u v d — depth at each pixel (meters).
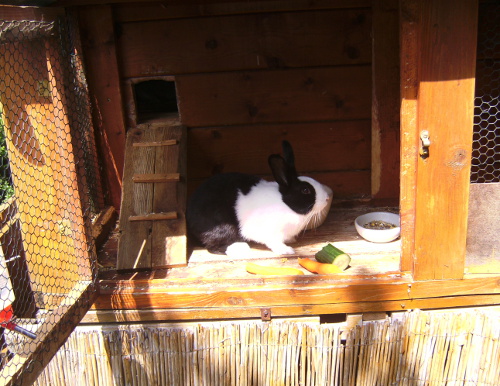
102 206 1.61
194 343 1.21
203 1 1.48
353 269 1.26
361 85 1.56
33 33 0.97
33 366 0.93
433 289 1.19
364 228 1.41
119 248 1.33
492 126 1.51
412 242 1.19
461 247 1.16
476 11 1.01
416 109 1.09
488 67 1.49
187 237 1.43
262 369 1.23
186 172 1.50
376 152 1.59
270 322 1.23
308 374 1.23
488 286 1.19
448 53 1.04
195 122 1.60
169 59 1.53
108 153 1.58
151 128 1.59
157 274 1.29
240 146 1.62
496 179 1.54
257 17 1.50
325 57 1.53
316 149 1.62
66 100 1.08
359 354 1.22
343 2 1.48
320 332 1.20
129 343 1.21
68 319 1.06
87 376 1.24
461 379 1.25
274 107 1.58
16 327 1.00
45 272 1.18
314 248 1.39
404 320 1.20
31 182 1.13
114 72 1.51
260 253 1.38
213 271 1.29
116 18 1.49
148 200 1.42
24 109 1.08
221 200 1.38
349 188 1.66
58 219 1.14
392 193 1.63
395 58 1.50
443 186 1.12
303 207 1.34
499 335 1.19
